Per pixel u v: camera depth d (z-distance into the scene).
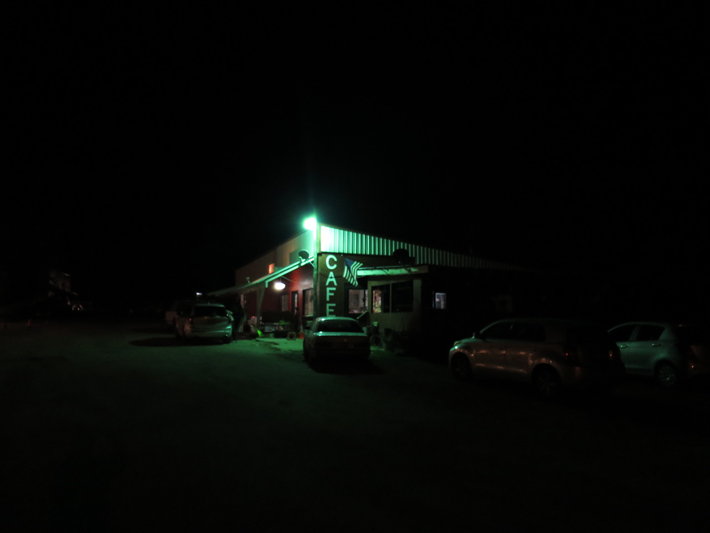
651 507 4.66
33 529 4.04
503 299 19.53
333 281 21.33
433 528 4.13
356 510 4.46
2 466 5.52
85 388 10.23
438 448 6.39
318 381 11.50
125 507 4.46
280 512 4.39
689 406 9.48
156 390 10.07
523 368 10.11
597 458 6.14
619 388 11.19
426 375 12.73
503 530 4.13
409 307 18.55
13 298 47.34
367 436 6.90
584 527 4.22
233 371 12.76
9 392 9.77
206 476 5.26
